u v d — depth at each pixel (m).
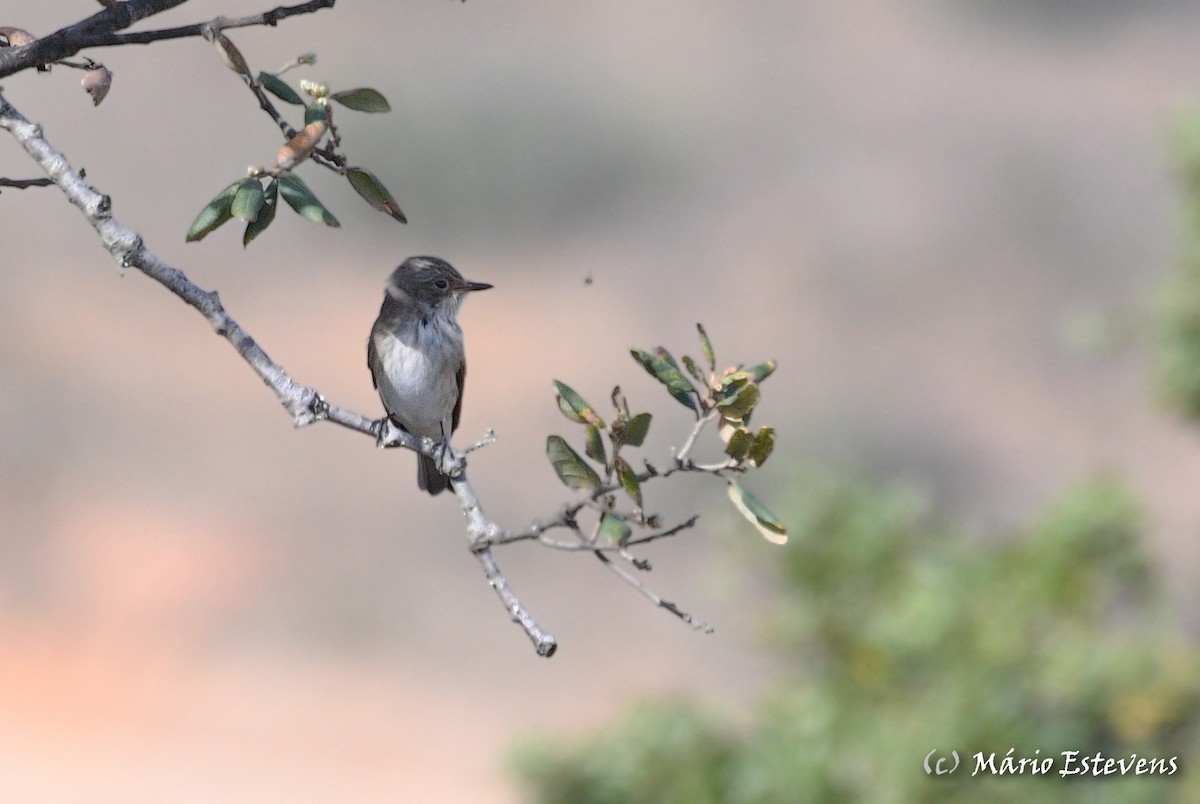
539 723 19.89
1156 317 7.03
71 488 25.66
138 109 38.84
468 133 39.06
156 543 24.25
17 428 27.00
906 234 37.28
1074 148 40.56
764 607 6.71
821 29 46.28
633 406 28.77
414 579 23.45
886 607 6.37
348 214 37.88
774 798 6.19
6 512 24.81
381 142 38.78
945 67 44.78
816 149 41.53
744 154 41.00
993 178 39.09
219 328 4.61
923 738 5.87
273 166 4.14
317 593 22.95
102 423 27.80
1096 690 5.78
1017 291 35.09
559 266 37.38
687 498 24.25
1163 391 7.04
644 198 39.62
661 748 6.50
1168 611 6.21
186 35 4.40
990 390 30.80
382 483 26.30
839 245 37.09
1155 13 47.00
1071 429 28.83
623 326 34.12
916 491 6.68
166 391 29.12
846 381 31.48
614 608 22.41
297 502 25.62
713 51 44.84
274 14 4.37
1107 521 6.11
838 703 6.29
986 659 5.91
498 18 44.97
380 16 43.81
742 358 32.69
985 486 27.75
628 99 41.47
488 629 22.17
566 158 39.22
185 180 37.91
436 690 20.69
